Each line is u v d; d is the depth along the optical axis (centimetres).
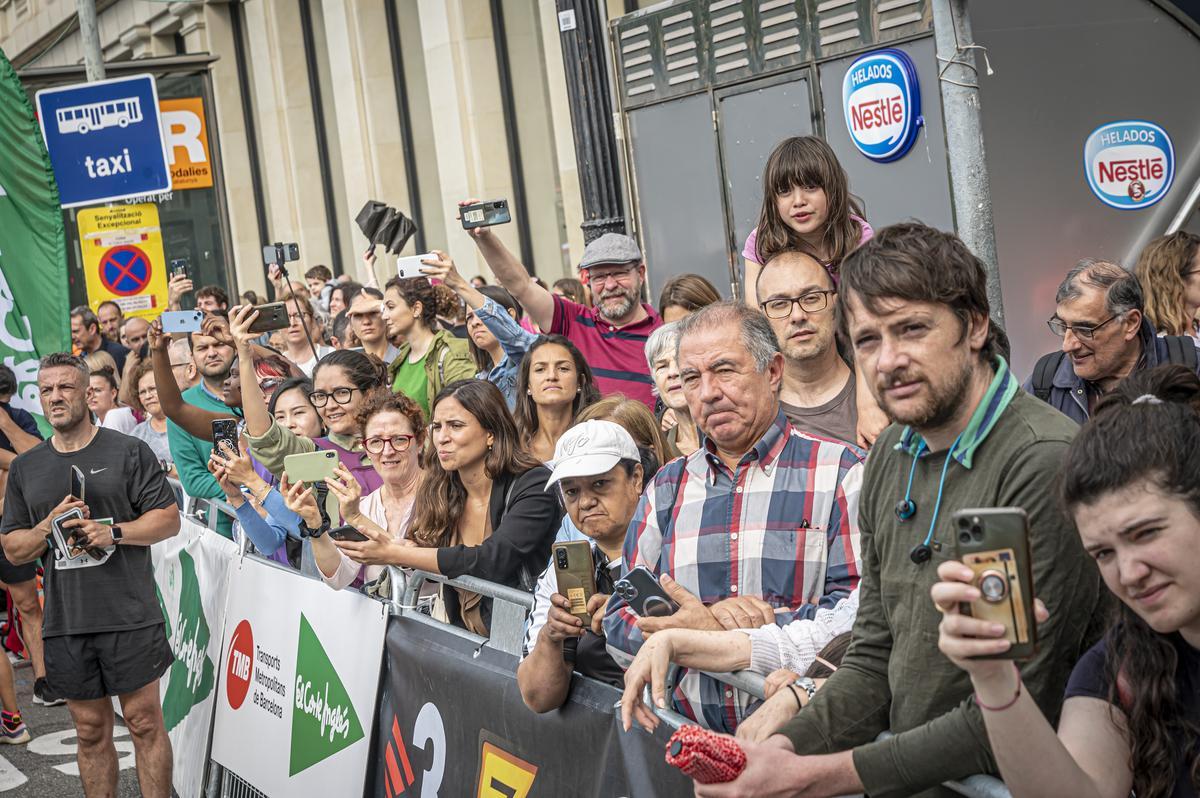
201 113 1157
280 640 458
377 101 1669
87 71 1098
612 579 320
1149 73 585
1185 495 168
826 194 397
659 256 773
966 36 376
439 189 1631
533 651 293
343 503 389
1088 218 575
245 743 484
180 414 646
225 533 559
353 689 402
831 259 398
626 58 773
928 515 211
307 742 432
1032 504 197
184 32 2114
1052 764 171
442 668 353
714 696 267
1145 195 584
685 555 279
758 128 693
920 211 604
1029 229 562
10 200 866
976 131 378
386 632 387
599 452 314
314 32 1864
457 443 406
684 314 515
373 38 1664
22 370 862
